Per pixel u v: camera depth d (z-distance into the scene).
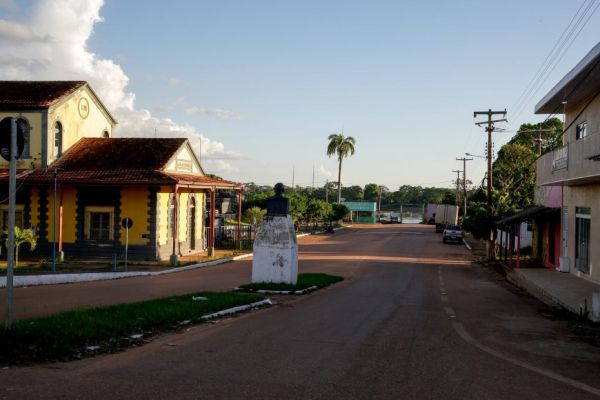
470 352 8.91
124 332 9.13
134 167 30.05
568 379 7.46
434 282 21.97
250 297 14.27
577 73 18.84
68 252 30.06
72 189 30.11
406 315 12.86
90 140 33.62
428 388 6.72
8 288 7.71
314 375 7.11
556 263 27.62
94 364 7.25
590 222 21.92
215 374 6.98
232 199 75.56
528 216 27.20
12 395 5.84
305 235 60.62
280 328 10.57
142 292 16.42
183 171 33.47
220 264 29.14
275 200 18.14
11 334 7.60
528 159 56.53
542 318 13.30
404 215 149.88
